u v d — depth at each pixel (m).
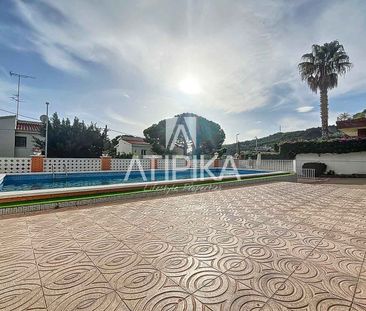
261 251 2.66
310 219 3.98
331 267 2.28
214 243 2.91
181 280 2.04
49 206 4.67
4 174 9.21
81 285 1.95
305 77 16.81
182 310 1.63
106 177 12.62
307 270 2.22
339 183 9.59
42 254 2.56
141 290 1.88
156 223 3.73
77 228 3.46
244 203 5.29
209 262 2.38
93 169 12.87
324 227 3.55
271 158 16.52
